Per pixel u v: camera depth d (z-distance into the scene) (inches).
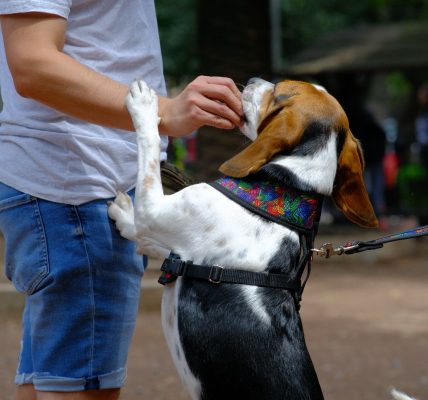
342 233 494.0
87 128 111.2
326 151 114.1
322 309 328.8
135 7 112.8
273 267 109.0
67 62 101.9
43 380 111.7
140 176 109.0
